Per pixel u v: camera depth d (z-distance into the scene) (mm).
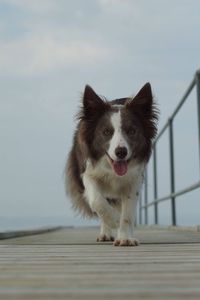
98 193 2227
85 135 2332
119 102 2426
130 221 2098
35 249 1812
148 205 5105
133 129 2236
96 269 1214
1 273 1161
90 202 2252
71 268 1240
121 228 2076
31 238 2865
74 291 892
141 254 1576
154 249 1771
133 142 2230
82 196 2576
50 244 2123
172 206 3873
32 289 920
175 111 3666
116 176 2256
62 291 893
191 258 1441
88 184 2322
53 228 5121
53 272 1167
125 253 1616
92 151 2311
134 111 2297
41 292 886
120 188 2279
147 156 2352
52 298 832
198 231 3223
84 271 1178
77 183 2557
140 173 2295
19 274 1137
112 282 994
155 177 4660
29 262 1382
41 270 1211
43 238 2854
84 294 862
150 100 2338
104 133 2236
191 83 3055
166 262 1345
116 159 2137
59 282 1003
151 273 1128
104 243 2221
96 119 2309
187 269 1201
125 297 830
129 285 954
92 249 1795
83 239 2713
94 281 1011
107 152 2215
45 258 1481
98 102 2316
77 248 1846
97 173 2299
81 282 999
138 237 2775
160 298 819
